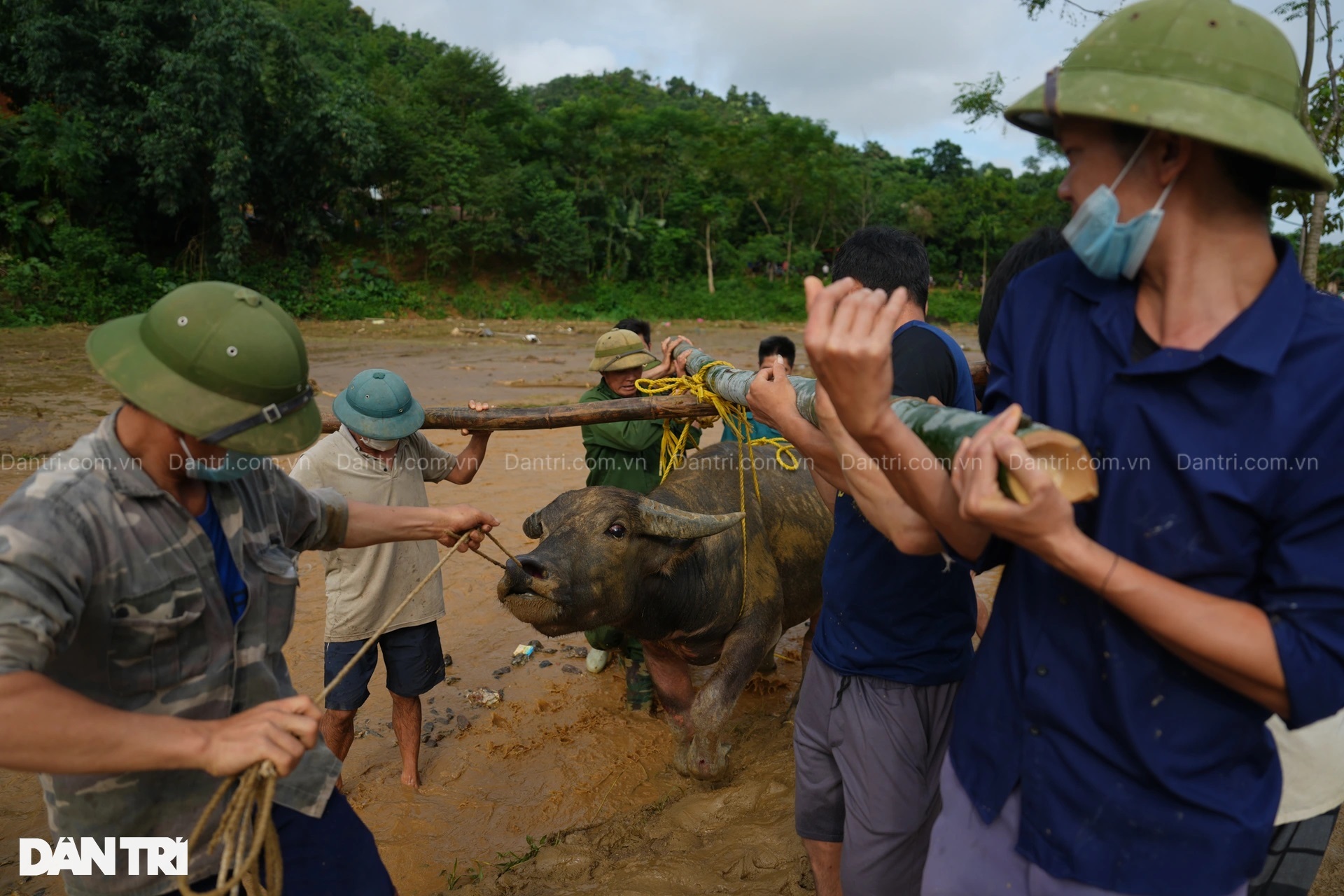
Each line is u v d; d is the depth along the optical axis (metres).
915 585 2.78
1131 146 1.56
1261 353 1.49
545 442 12.30
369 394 4.08
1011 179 100.44
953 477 1.55
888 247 3.00
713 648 4.41
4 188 31.58
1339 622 1.44
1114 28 1.59
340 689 4.29
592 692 5.46
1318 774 2.25
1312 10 5.97
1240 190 1.54
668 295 54.16
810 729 3.09
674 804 4.32
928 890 1.96
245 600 2.32
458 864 3.91
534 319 44.69
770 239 62.41
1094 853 1.70
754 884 3.62
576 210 51.25
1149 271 1.65
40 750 1.78
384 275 42.78
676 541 3.99
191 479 2.25
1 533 1.87
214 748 1.92
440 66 53.91
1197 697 1.63
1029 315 1.89
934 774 2.87
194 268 36.50
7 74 32.56
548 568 3.60
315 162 38.81
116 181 34.44
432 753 4.77
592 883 3.73
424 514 3.09
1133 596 1.47
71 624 1.95
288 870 2.44
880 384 1.63
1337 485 1.46
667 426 4.79
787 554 4.71
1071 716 1.72
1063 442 1.46
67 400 14.77
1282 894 2.31
